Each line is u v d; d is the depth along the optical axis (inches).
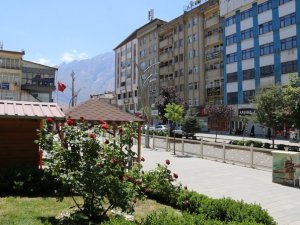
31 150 470.9
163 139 1072.8
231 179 561.6
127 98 3248.0
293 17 1706.4
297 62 1678.2
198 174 606.2
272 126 1008.9
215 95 2197.3
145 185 380.8
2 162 457.4
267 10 1846.7
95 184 273.7
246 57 1971.0
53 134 297.0
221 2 2146.9
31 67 2497.5
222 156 774.5
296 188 495.8
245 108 1956.2
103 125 298.4
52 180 388.5
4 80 2242.9
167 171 378.6
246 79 1964.8
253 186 506.9
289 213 367.9
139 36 3058.6
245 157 709.9
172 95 1963.6
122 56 3403.1
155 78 2800.2
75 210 313.9
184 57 2479.1
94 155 282.0
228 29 2101.4
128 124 312.0
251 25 1942.7
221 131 2112.5
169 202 367.9
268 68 1833.2
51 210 319.9
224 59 2127.2
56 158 282.8
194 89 2385.6
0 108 429.7
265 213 279.7
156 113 2396.7
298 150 941.8
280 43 1770.4
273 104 1004.6
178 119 1041.5
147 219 244.5
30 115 417.4
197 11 2349.9
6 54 2251.5
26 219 283.7
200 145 861.8
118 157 287.0
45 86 2522.1
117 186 278.7
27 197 370.6
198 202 323.9
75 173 277.1
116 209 326.6
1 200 349.4
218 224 232.5
